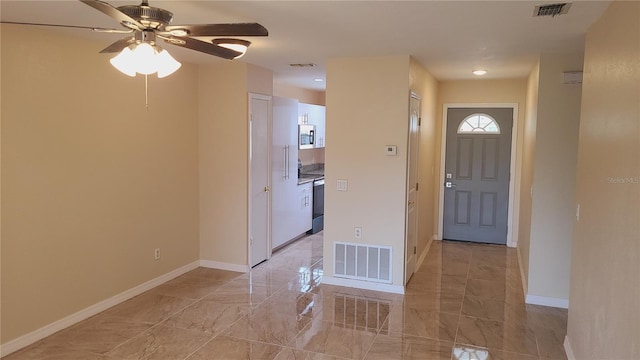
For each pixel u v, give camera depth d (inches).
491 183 267.6
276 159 237.1
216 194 212.4
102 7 77.5
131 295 177.2
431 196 263.1
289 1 106.7
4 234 130.3
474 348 139.7
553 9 110.0
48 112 140.5
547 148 170.6
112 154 164.6
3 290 130.8
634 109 82.0
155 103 183.9
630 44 85.8
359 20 123.9
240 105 203.9
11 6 112.6
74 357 131.1
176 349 136.6
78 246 153.3
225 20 124.8
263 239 227.0
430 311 168.6
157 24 88.7
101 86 158.4
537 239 174.7
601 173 104.7
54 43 141.3
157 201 188.2
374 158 185.8
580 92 165.8
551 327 155.3
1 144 128.3
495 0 104.0
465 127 268.5
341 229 194.1
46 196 141.3
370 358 132.6
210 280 199.9
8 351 132.4
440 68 214.2
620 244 88.0
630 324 80.4
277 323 155.9
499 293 188.5
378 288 190.5
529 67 205.5
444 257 242.5
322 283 198.5
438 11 114.3
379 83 182.1
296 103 257.3
